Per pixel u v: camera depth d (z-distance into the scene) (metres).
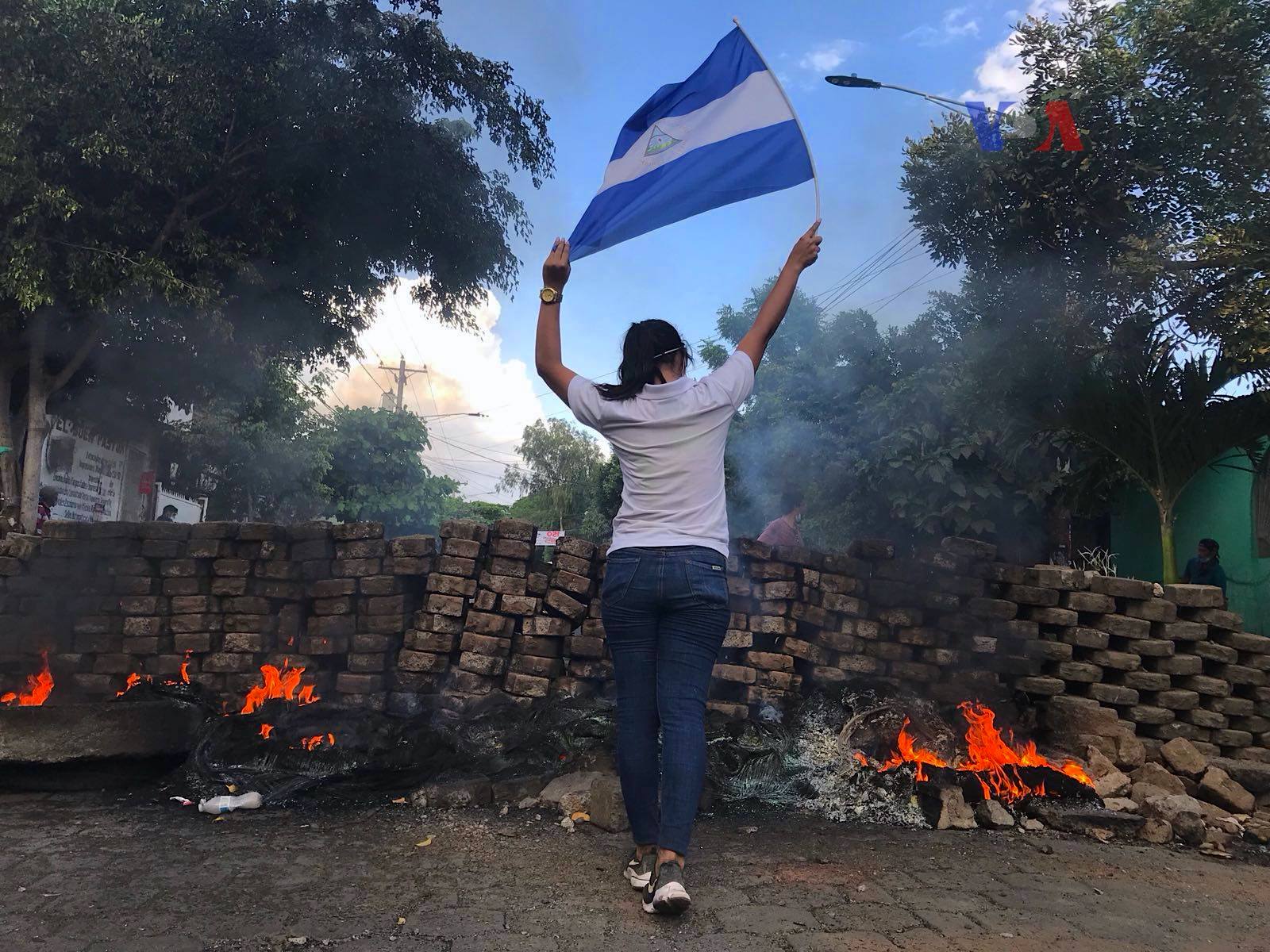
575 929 2.32
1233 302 5.77
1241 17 6.33
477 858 2.91
